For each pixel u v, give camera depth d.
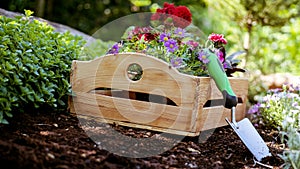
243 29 3.99
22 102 1.94
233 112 1.83
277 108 2.55
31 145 1.48
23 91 1.86
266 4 3.51
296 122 2.22
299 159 1.61
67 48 2.34
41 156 1.38
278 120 2.48
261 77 3.87
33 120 1.87
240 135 1.81
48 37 2.32
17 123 1.78
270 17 3.60
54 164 1.34
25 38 2.12
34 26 2.31
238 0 3.53
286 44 4.51
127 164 1.48
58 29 3.28
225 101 1.79
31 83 1.99
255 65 4.21
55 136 1.68
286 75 3.91
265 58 4.34
